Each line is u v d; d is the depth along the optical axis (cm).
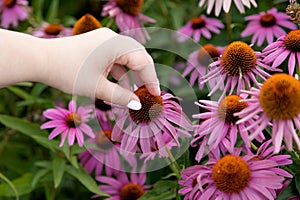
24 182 103
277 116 66
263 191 71
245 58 77
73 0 126
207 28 110
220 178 72
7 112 117
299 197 72
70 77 73
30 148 115
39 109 111
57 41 74
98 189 96
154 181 100
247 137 72
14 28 118
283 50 79
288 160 73
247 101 69
